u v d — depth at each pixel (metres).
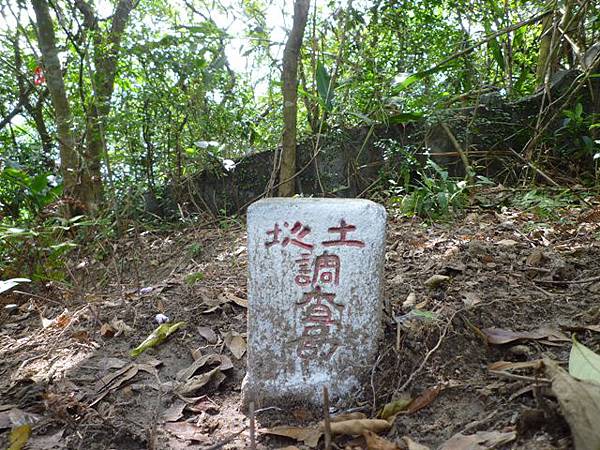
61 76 1.04
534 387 0.39
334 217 0.47
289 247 0.48
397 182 1.17
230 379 0.56
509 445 0.37
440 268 0.68
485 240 0.78
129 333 0.65
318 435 0.43
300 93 1.20
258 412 0.48
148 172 1.12
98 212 0.99
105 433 0.47
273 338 0.48
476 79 1.32
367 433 0.41
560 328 0.52
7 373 0.61
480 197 1.01
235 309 0.68
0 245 0.85
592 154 1.10
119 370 0.57
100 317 0.70
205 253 0.95
